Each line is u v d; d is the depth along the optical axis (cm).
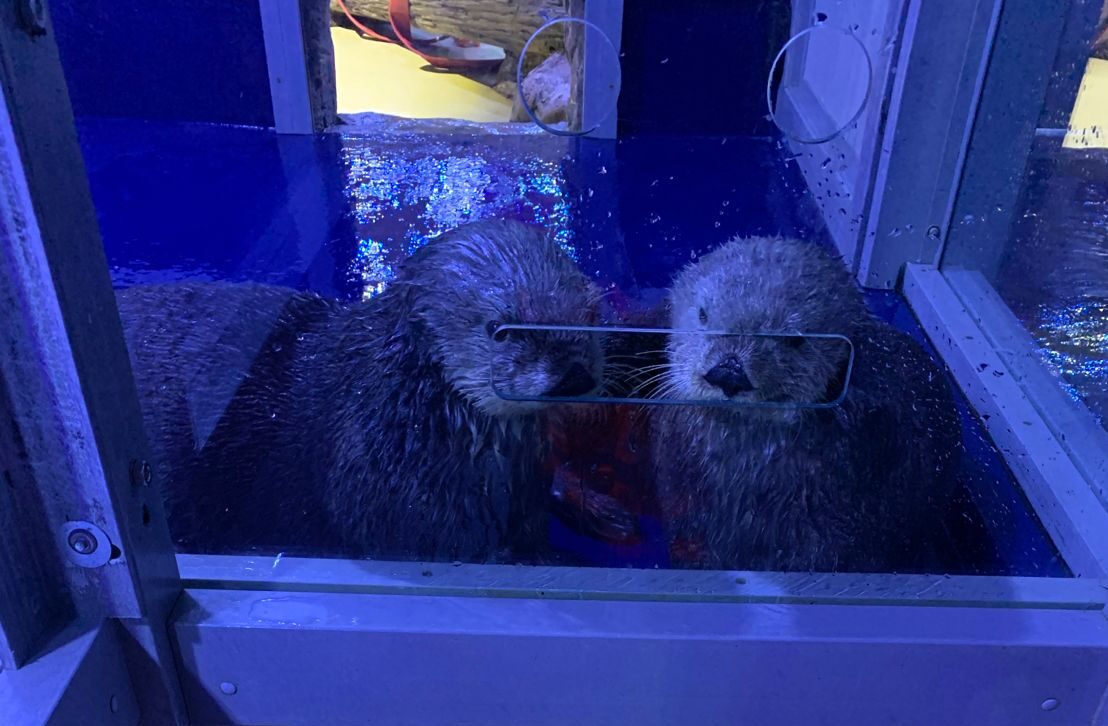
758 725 57
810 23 114
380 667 55
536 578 58
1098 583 58
